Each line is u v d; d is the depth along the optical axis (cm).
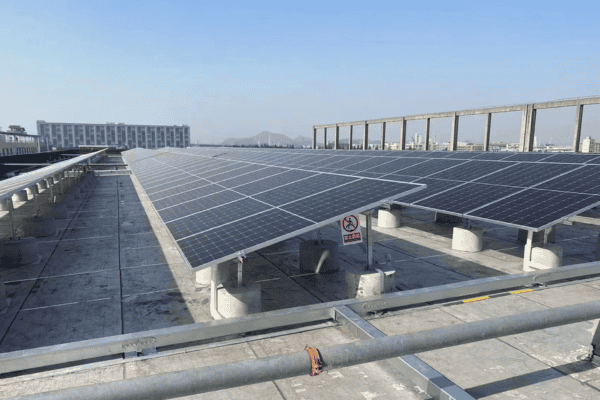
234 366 318
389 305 885
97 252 1719
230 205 1188
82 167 5119
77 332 995
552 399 591
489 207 1418
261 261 1556
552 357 711
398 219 2173
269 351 748
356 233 1033
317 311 827
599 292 1009
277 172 1686
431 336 384
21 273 1446
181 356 734
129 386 290
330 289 1253
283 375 331
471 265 1486
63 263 1563
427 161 2430
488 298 980
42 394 275
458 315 891
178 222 1122
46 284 1332
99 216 2536
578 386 624
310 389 633
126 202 3112
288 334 808
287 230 838
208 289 1277
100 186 4203
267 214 991
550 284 1059
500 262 1522
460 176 1942
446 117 5688
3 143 11094
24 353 664
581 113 4084
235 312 937
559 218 1181
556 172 1641
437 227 2184
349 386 641
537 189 1477
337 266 1428
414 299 901
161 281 1355
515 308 922
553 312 430
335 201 969
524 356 715
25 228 1986
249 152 4262
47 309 1133
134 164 4759
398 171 2298
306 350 344
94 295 1235
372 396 614
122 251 1733
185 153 5547
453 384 561
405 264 1506
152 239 1942
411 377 609
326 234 2017
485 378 648
